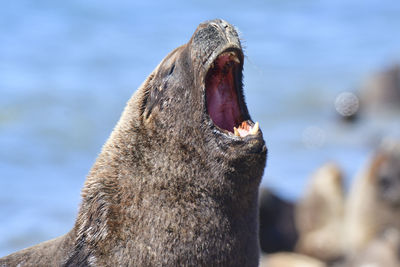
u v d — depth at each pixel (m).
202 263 23.72
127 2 169.25
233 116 25.55
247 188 23.84
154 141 24.69
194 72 24.27
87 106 92.25
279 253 61.38
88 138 80.06
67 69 113.56
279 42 142.00
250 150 22.97
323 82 114.81
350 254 57.50
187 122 24.22
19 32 137.75
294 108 102.19
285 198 65.25
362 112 104.00
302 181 70.62
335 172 65.19
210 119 23.83
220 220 23.84
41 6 158.62
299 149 83.31
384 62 126.69
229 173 23.48
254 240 24.91
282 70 121.94
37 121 86.00
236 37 24.36
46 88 100.31
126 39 136.00
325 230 62.69
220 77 25.50
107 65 116.81
